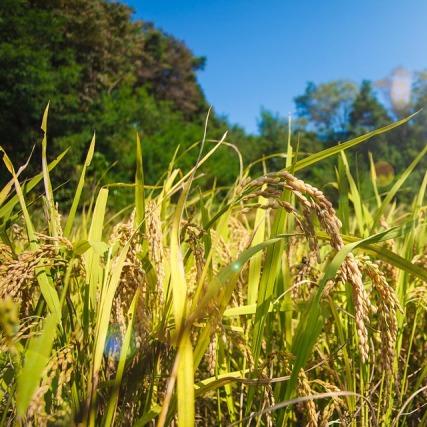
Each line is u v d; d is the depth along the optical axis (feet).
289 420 4.94
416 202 5.84
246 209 4.44
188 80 182.09
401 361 5.53
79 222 7.53
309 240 3.13
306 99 223.92
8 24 65.98
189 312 3.08
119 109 78.28
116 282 3.46
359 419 4.80
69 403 3.71
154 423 3.99
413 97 167.02
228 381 3.52
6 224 4.71
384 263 5.58
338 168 5.55
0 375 4.01
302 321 4.17
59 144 64.23
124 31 107.76
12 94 62.49
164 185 5.25
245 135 179.52
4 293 3.48
